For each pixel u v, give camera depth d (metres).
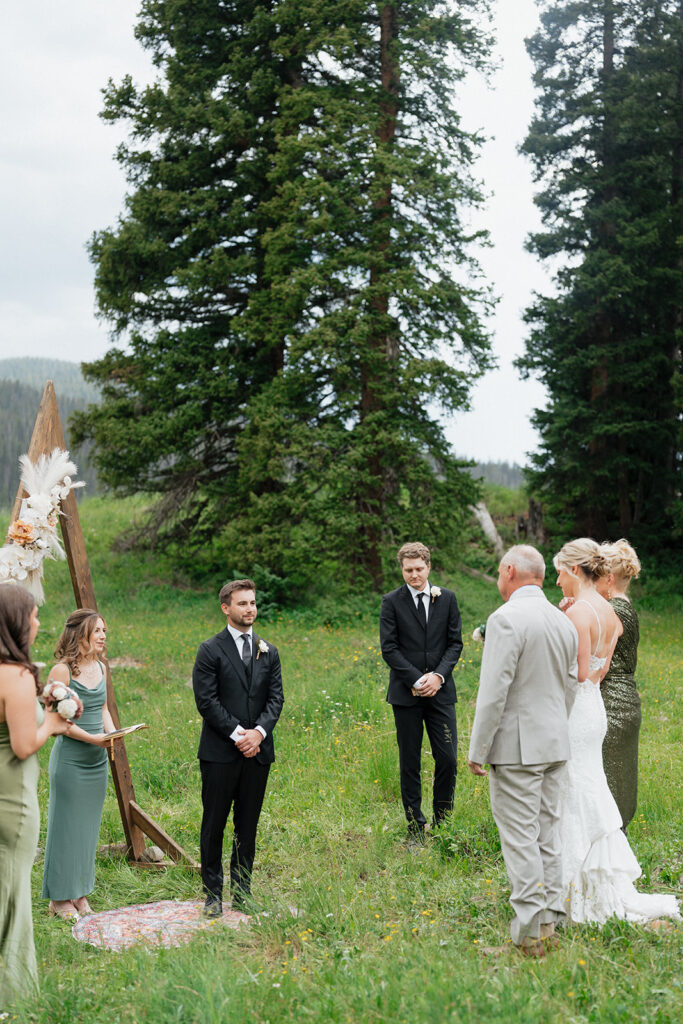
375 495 18.61
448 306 18.05
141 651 14.23
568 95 22.66
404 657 6.14
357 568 18.27
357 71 19.61
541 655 4.05
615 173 22.48
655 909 4.19
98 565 22.44
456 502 18.22
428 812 6.38
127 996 3.34
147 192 19.72
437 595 6.25
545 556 23.84
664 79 22.02
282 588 18.41
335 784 7.30
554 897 3.96
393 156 17.56
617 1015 2.94
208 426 19.83
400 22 18.95
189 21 20.11
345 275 17.95
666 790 6.63
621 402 22.11
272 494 18.38
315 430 17.88
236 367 19.50
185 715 9.96
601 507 23.23
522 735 4.00
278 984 3.33
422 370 17.31
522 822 3.96
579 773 4.30
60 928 4.82
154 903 5.32
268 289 18.98
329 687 10.52
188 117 19.00
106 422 19.94
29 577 5.16
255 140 19.52
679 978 3.38
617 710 4.98
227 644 5.21
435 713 6.14
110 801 7.37
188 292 19.45
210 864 5.09
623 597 5.04
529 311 23.00
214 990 3.21
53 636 15.41
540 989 3.18
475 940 4.06
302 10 18.47
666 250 22.36
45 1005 3.28
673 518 22.00
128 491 20.88
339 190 17.81
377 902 4.62
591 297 22.44
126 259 19.69
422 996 3.00
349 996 3.14
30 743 3.58
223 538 19.02
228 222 19.25
